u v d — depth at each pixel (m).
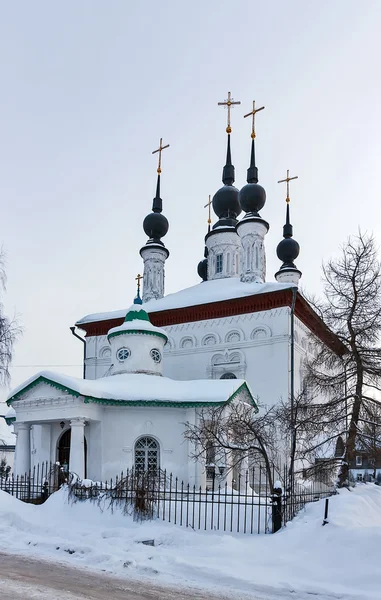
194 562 10.62
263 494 23.91
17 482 20.67
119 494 15.47
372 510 15.35
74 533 13.34
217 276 39.59
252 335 31.66
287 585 9.28
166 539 12.77
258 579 9.64
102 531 13.48
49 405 21.84
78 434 20.94
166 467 21.62
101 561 10.77
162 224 42.31
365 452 20.39
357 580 9.68
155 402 21.88
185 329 34.00
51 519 15.34
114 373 25.47
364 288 19.75
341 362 20.33
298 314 32.56
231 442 20.77
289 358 30.30
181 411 22.34
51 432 23.42
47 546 12.15
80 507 15.59
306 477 19.69
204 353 32.94
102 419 21.88
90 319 37.31
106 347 36.75
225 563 10.67
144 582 9.38
